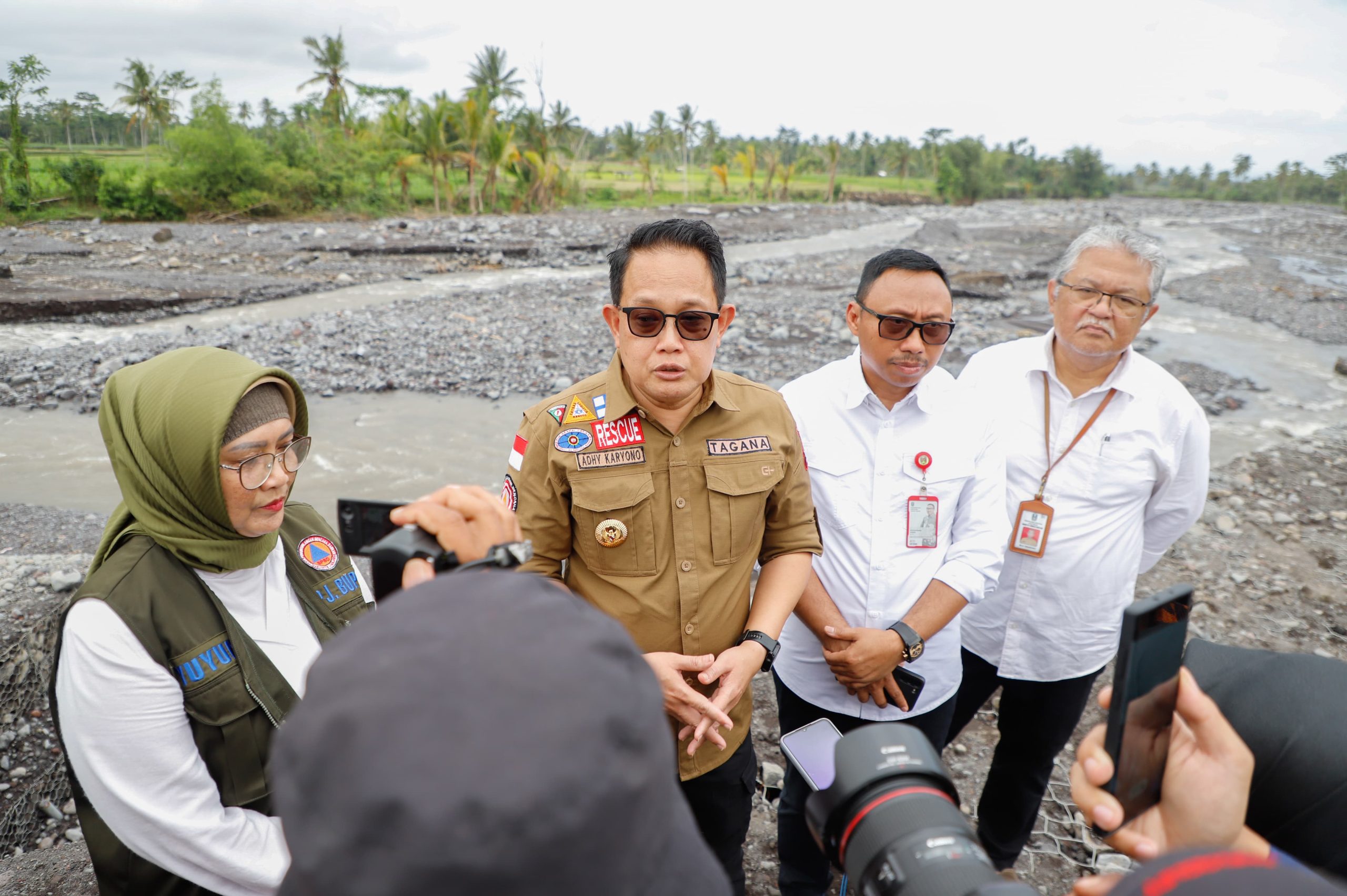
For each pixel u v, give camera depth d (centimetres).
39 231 2420
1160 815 91
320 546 176
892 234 3375
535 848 37
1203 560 512
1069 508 242
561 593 51
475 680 40
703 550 187
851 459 225
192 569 144
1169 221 4831
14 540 519
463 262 2067
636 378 175
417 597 48
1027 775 254
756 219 3597
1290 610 455
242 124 3456
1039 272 2067
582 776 38
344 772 38
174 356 145
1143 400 240
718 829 205
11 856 272
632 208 4072
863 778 90
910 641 208
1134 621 84
